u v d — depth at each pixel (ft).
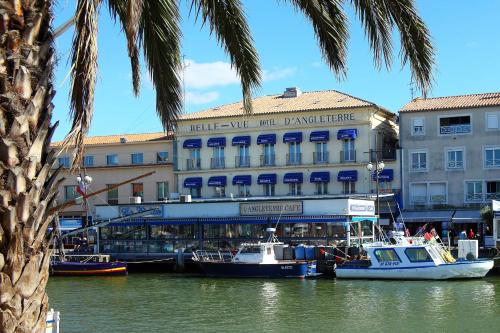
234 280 128.47
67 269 141.90
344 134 199.11
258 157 209.97
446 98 201.46
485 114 189.16
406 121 196.54
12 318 19.86
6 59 20.54
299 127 205.57
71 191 218.79
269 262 132.46
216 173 214.48
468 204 188.96
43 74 21.07
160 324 81.92
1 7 20.58
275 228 140.15
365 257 130.31
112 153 229.04
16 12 20.81
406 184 194.80
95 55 21.97
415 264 120.26
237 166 211.82
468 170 189.67
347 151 200.64
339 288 112.57
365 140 198.59
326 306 93.61
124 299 104.83
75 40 21.98
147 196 222.48
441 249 122.93
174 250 156.04
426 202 192.75
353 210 142.31
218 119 214.48
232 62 33.83
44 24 21.43
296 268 128.47
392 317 83.97
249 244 133.90
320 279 126.72
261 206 148.46
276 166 207.00
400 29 30.04
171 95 32.99
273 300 100.48
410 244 122.72
